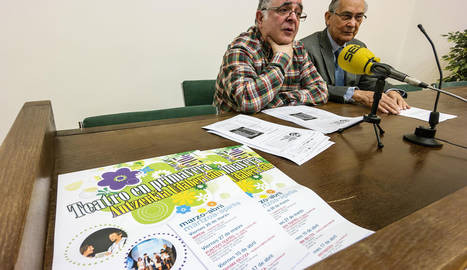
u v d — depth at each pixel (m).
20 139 0.44
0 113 1.53
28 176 0.32
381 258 0.25
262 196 0.45
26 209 0.26
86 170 0.51
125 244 0.33
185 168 0.53
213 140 0.71
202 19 1.98
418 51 3.28
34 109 0.62
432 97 1.43
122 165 0.53
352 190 0.49
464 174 0.57
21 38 1.48
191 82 1.45
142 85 1.91
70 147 0.62
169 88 2.03
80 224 0.36
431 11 3.10
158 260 0.31
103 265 0.30
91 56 1.69
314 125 0.87
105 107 1.83
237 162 0.57
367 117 0.78
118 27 1.71
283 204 0.43
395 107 1.07
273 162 0.59
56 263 0.29
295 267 0.31
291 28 1.17
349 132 0.81
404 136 0.78
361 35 2.94
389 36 3.21
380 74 0.74
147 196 0.43
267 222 0.38
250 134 0.75
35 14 1.47
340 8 1.57
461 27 2.86
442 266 0.24
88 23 1.62
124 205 0.40
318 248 0.34
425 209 0.34
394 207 0.44
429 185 0.52
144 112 1.00
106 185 0.46
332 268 0.23
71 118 1.74
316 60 1.63
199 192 0.45
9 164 0.35
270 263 0.31
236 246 0.34
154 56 1.89
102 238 0.33
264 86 1.05
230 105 1.19
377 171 0.57
